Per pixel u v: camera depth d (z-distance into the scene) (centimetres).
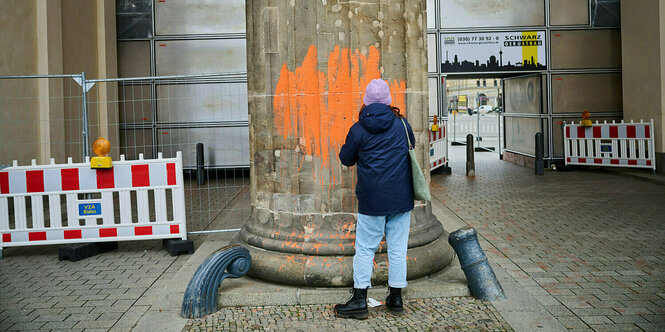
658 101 1237
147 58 1430
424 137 512
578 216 812
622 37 1364
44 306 473
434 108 1452
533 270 545
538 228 738
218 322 427
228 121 1444
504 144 1694
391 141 413
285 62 491
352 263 471
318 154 489
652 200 934
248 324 421
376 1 485
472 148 1323
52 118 1050
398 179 415
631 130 1254
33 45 1024
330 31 482
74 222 640
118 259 632
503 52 1446
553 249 625
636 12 1306
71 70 1162
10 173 634
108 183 641
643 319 411
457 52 1449
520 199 978
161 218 647
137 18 1423
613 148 1287
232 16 1438
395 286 429
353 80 484
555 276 524
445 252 511
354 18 481
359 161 421
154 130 1434
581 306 442
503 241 669
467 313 431
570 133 1359
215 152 1448
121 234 643
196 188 1259
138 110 1431
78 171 638
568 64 1445
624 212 833
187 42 1434
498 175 1332
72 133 1164
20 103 985
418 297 467
